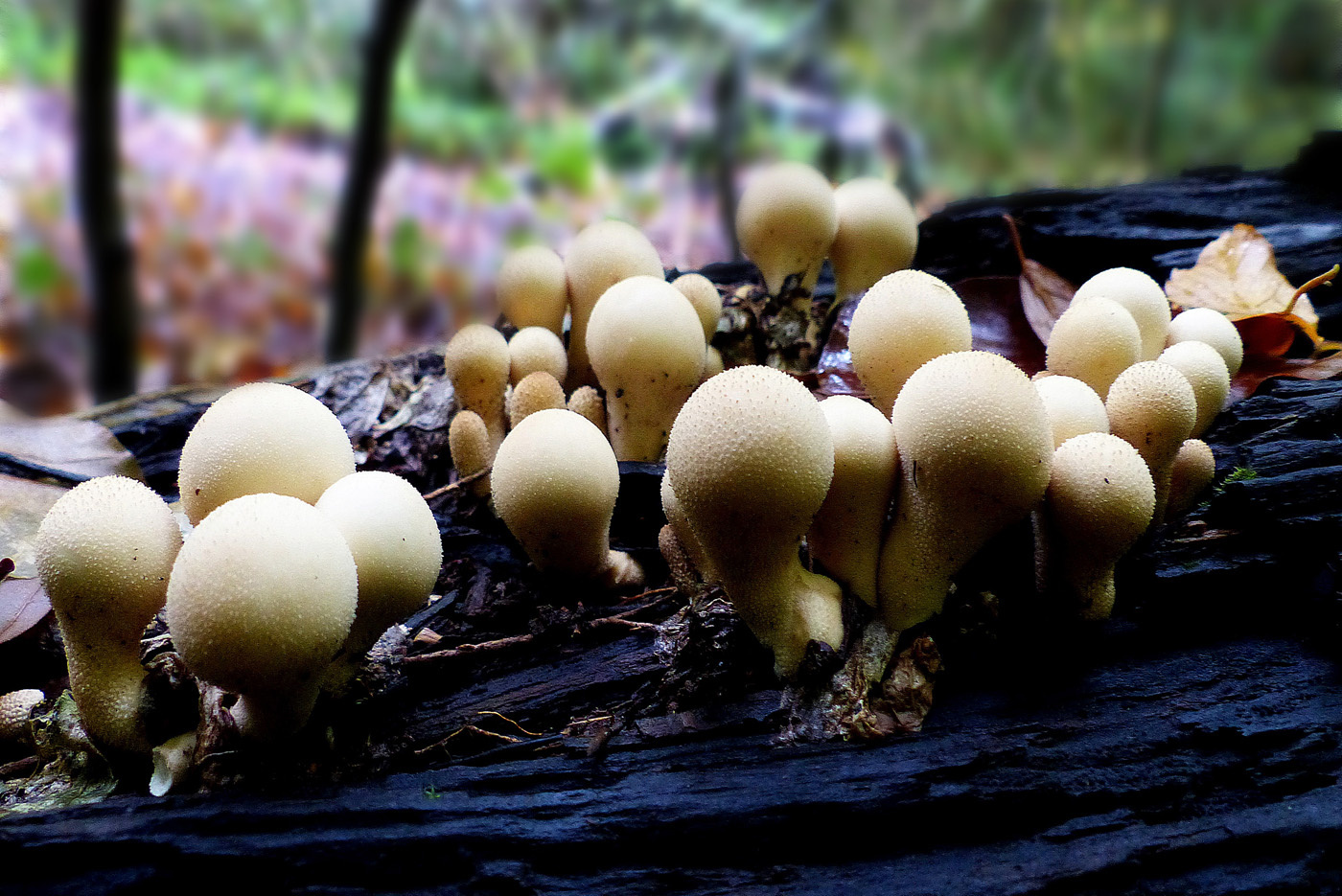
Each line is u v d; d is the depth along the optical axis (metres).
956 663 0.23
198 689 0.21
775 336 0.33
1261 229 0.37
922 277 0.24
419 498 0.21
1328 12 0.59
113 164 0.48
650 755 0.22
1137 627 0.24
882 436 0.22
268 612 0.18
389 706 0.23
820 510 0.22
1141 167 0.65
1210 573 0.24
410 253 0.64
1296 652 0.24
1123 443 0.22
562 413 0.25
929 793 0.21
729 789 0.21
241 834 0.20
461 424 0.30
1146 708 0.23
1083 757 0.22
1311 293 0.35
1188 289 0.33
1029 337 0.33
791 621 0.22
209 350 0.59
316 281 0.63
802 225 0.31
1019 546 0.24
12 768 0.23
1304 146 0.38
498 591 0.27
